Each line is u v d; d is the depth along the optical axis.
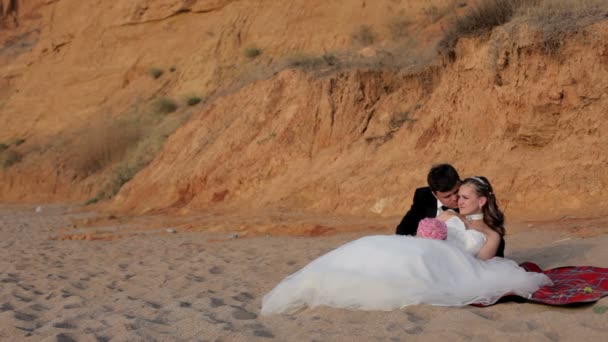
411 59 16.36
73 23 35.66
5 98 37.97
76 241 12.28
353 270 4.58
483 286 4.52
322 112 15.91
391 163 13.20
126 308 5.58
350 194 13.02
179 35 30.69
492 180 10.91
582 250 6.46
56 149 30.31
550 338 3.53
